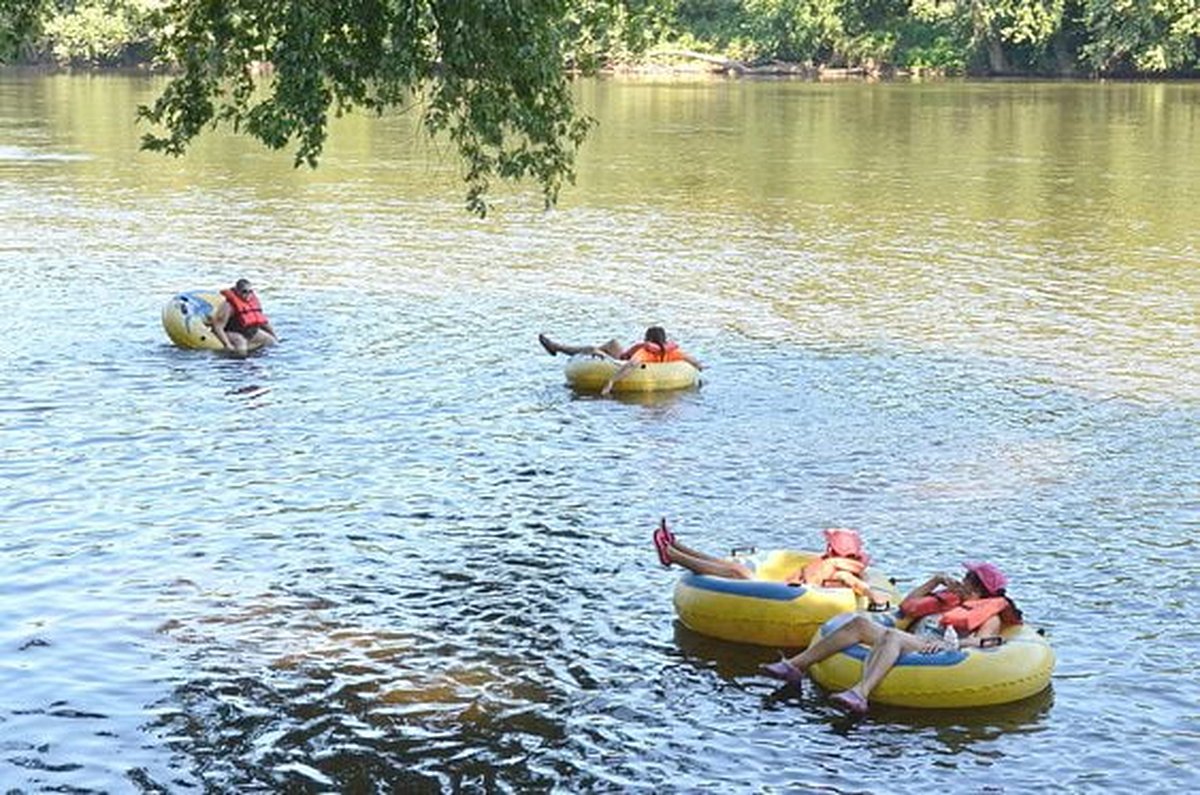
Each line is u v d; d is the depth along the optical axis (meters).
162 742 10.34
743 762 10.21
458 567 13.30
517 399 18.47
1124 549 13.77
